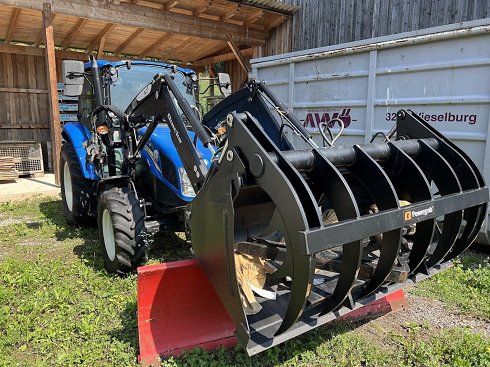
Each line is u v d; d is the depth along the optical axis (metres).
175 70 4.56
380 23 6.92
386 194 2.16
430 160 2.62
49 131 10.10
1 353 2.53
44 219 5.64
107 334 2.72
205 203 2.29
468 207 2.46
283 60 6.01
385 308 3.08
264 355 2.51
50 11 6.62
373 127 5.00
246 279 2.30
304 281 1.80
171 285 2.47
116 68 4.34
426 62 4.41
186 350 2.47
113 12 7.16
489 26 3.86
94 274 3.65
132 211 3.47
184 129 2.97
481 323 2.97
